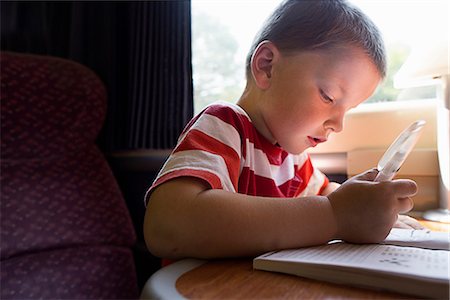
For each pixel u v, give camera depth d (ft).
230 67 3.54
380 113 2.64
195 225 1.15
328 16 1.76
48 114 3.22
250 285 0.93
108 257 3.28
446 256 1.05
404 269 0.90
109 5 4.02
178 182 1.28
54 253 3.05
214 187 1.30
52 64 3.35
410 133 1.33
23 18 4.44
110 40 3.99
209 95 3.73
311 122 1.77
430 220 2.11
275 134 1.92
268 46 1.85
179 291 0.91
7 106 3.04
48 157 3.21
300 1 1.86
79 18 4.18
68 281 3.02
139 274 3.84
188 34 3.59
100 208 3.35
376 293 0.87
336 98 1.74
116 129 4.02
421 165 2.39
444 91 2.01
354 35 1.73
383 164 1.40
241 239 1.13
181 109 3.61
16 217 2.93
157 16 3.74
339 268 0.93
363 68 1.73
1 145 2.99
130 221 3.52
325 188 2.39
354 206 1.20
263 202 1.20
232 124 1.73
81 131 3.39
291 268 1.00
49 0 4.37
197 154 1.42
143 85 3.80
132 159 3.99
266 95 1.88
